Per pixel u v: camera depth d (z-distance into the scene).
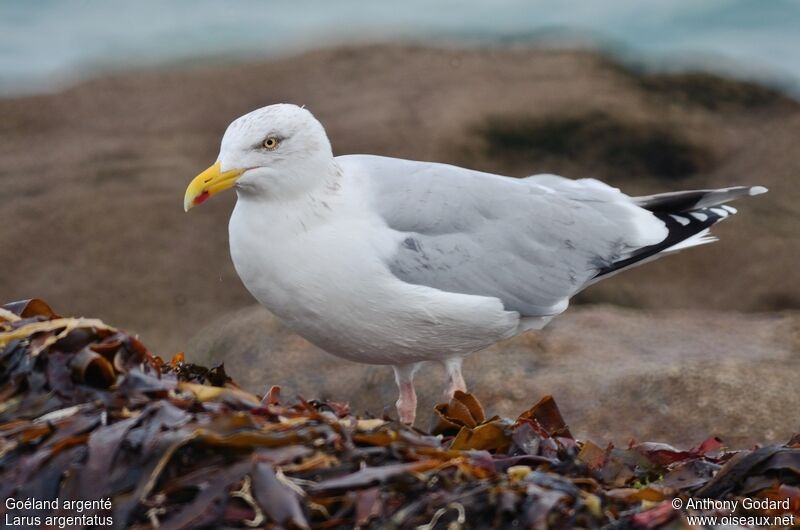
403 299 8.95
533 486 6.06
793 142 19.72
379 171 9.46
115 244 17.11
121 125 21.20
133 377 6.64
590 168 19.38
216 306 16.20
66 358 6.70
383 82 21.75
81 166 19.27
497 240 9.59
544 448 7.15
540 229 9.84
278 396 7.49
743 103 21.97
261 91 22.03
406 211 9.28
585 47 24.00
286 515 5.77
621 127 19.94
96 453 6.00
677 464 7.39
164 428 6.15
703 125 20.58
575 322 12.59
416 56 23.33
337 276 8.82
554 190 10.26
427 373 11.51
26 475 6.04
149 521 5.85
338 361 11.93
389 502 5.96
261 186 8.77
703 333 12.22
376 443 6.47
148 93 22.52
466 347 9.56
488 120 19.83
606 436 10.55
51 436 6.26
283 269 8.84
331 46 24.05
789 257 16.64
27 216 17.66
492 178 9.94
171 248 17.12
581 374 11.20
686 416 10.62
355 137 19.08
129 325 15.76
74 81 24.00
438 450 6.39
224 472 5.93
